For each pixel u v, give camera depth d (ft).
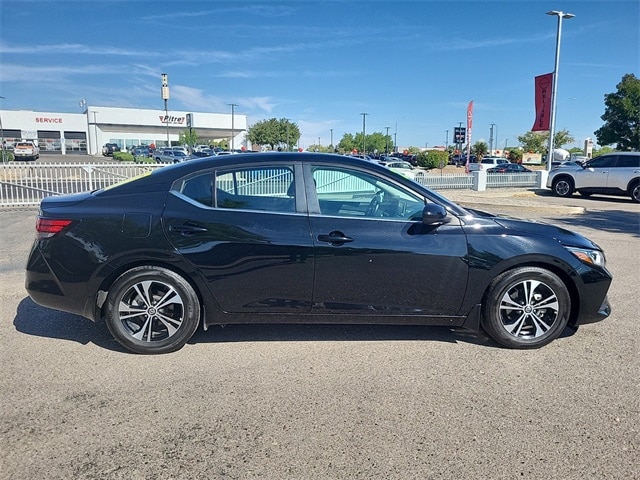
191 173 13.00
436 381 11.59
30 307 16.51
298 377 11.73
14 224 34.22
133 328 12.81
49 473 8.21
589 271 13.29
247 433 9.43
